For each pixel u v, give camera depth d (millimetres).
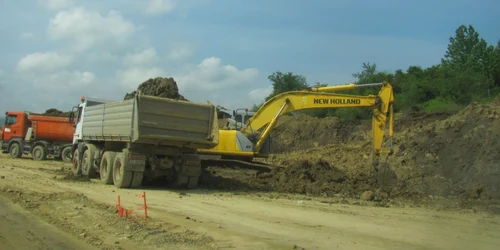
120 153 15648
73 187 15031
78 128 20000
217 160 18484
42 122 29672
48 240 7867
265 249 7395
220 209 11328
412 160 18891
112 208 10680
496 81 42062
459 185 16062
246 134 18438
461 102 35219
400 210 12141
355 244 7895
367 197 14164
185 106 15109
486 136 17562
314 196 14898
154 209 11062
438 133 19797
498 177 15492
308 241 8023
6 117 31172
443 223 10211
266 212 11031
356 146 25531
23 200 11656
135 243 7648
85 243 7688
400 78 44562
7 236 8102
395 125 29156
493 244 8141
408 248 7699
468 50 47719
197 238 7988
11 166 23312
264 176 17828
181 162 15883
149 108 14523
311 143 34656
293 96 18188
